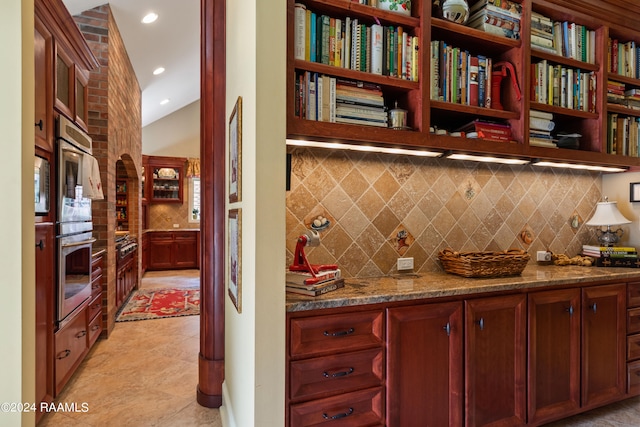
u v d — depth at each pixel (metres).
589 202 2.88
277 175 1.37
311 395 1.47
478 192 2.46
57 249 2.31
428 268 2.29
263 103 1.35
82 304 2.79
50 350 2.21
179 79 6.28
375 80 1.83
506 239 2.54
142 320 4.21
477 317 1.80
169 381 2.70
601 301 2.15
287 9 1.62
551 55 2.28
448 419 1.73
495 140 2.13
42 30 2.10
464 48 2.23
